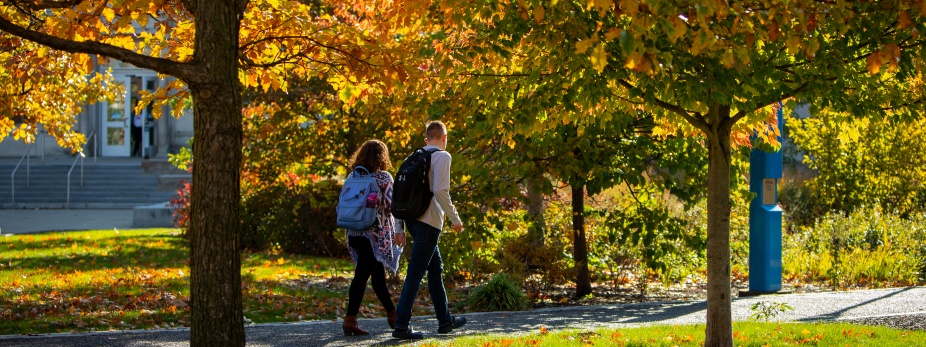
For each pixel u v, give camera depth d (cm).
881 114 594
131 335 717
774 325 773
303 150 1581
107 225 2316
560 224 1295
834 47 537
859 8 514
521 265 1106
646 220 1066
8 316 803
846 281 1305
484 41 645
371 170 727
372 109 1209
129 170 3102
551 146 966
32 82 920
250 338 720
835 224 1511
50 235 1908
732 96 529
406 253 1209
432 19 724
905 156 1889
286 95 1501
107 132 3556
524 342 663
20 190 2919
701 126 589
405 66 605
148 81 3538
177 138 3506
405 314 701
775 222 1140
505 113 673
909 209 1895
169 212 2298
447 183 685
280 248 1745
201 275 453
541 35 570
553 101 591
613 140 1011
